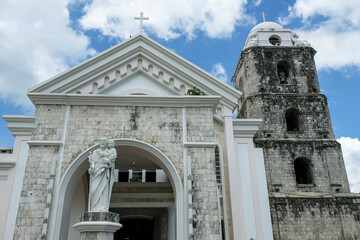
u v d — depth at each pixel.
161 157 14.45
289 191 25.94
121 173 24.44
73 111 14.90
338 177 26.88
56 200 13.28
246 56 32.59
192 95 15.80
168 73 17.67
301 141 27.78
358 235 24.48
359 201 25.53
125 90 17.25
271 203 24.81
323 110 29.72
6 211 15.38
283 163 26.84
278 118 29.00
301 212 24.72
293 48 32.47
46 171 13.80
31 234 12.77
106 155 12.27
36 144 14.14
